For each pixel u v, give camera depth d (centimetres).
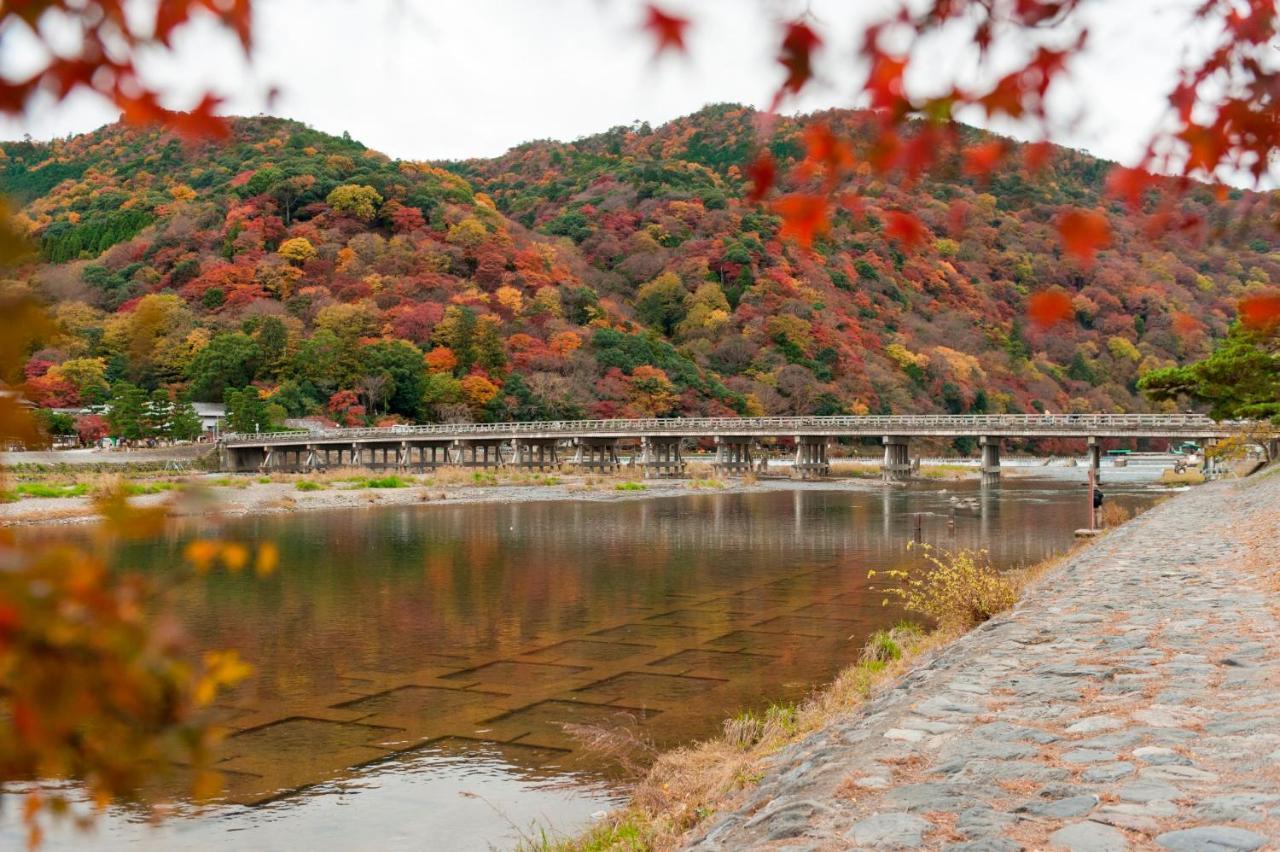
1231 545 1630
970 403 11462
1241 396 3294
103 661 109
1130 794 494
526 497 5578
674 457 8531
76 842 806
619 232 13712
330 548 3144
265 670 1467
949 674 807
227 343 8700
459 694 1328
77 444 6900
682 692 1324
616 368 9819
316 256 10600
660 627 1797
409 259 10806
